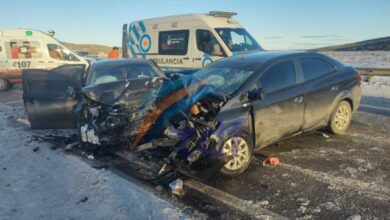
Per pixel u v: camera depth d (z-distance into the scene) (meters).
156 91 5.78
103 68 7.45
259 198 3.96
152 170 4.96
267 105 4.81
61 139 6.83
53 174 5.02
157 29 11.14
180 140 4.35
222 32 9.67
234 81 4.91
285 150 5.45
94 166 5.25
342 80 5.93
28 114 7.11
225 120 4.38
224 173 4.46
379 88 11.42
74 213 3.83
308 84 5.39
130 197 4.11
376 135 6.07
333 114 5.89
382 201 3.72
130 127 5.41
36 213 3.88
